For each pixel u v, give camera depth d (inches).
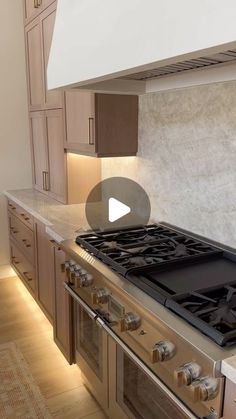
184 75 65.5
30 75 123.2
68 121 97.5
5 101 131.5
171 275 57.3
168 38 38.1
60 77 67.5
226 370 36.4
